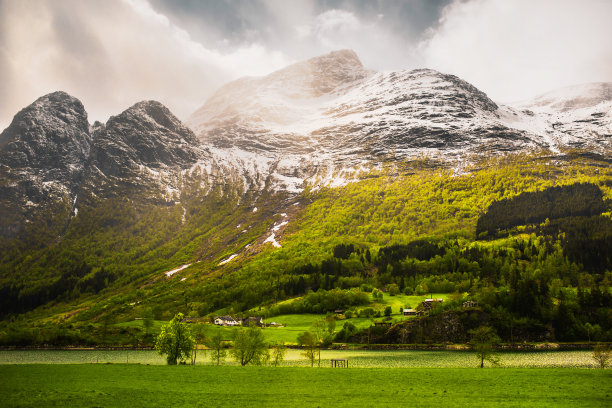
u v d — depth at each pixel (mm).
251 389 65125
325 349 147000
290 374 77750
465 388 65312
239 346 100438
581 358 119125
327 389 65250
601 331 148125
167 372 79250
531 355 126000
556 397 59031
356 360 120188
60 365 86562
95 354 138625
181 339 99312
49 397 58844
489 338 104312
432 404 55750
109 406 54812
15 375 74625
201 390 64125
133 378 72938
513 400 57562
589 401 56750
